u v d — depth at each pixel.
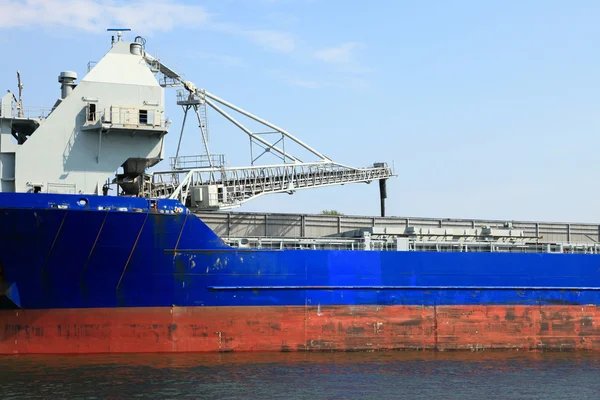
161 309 34.59
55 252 32.88
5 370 30.42
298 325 36.19
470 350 38.56
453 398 28.20
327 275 36.72
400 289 37.81
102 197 33.16
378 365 33.56
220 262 35.19
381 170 59.00
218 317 35.19
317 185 53.19
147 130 36.53
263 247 39.12
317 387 29.08
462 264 38.97
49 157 35.53
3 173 35.44
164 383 28.92
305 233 48.28
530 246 43.62
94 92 36.22
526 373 32.91
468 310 38.75
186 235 34.59
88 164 36.09
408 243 40.81
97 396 26.81
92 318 34.00
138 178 38.56
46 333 33.69
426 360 35.16
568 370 33.75
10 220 31.89
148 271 34.25
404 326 37.72
